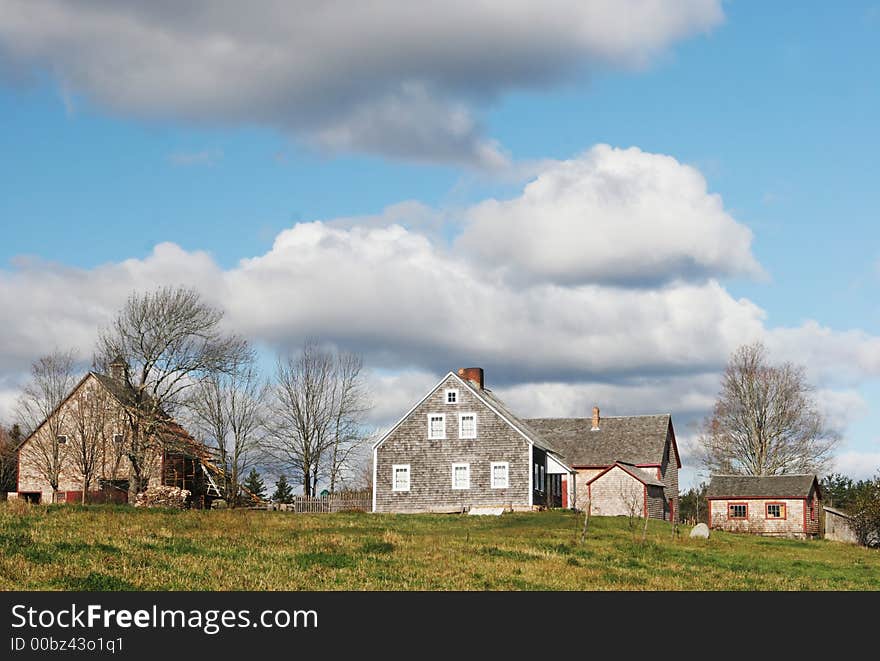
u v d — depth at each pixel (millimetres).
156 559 29391
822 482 107312
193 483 78938
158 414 67000
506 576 31594
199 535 36094
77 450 72500
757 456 85125
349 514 58031
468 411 67375
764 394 85750
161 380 66312
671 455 84000
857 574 41688
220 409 76000
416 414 68250
